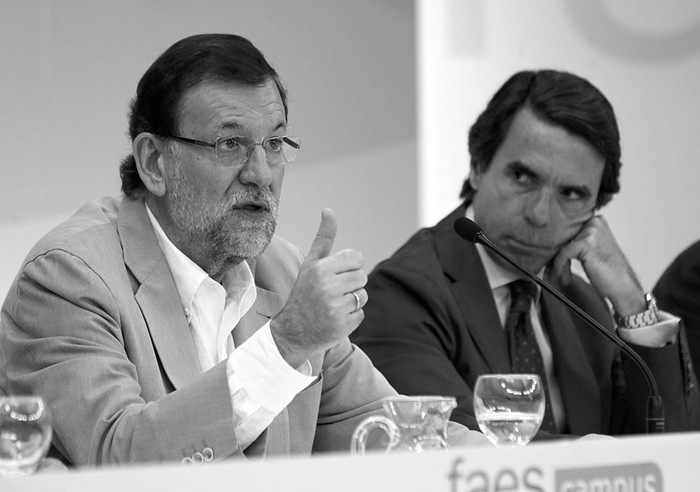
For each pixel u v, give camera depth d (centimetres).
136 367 523
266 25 981
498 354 728
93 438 477
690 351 861
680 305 873
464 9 1097
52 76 888
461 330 723
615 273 751
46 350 509
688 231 1132
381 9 1046
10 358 524
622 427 761
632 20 1132
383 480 323
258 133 545
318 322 465
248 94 545
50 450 511
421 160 1069
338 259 474
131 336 526
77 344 507
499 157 743
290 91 991
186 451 460
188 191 545
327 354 603
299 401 574
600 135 733
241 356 471
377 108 1039
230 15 961
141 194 571
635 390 737
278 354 469
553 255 759
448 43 1090
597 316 779
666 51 1138
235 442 459
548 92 733
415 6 1069
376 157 1036
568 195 738
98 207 581
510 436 498
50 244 538
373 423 474
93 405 486
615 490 368
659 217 1127
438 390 692
